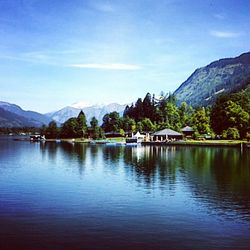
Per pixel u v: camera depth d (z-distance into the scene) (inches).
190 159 4190.5
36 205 1728.6
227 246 1198.9
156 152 5605.3
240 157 4448.8
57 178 2608.3
